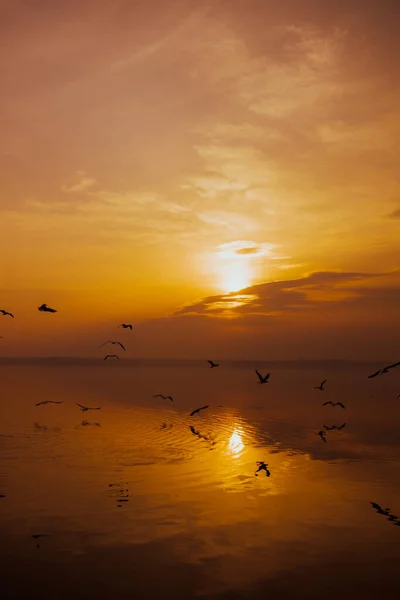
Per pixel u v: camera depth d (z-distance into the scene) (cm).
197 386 12319
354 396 9869
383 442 5181
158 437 5338
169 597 2161
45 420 6309
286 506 3259
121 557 2519
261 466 4206
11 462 4219
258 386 12381
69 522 2948
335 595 2189
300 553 2592
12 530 2820
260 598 2153
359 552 2598
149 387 11812
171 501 3322
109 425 6022
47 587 2228
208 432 5666
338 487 3650
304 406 8119
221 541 2717
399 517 3083
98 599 2138
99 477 3825
